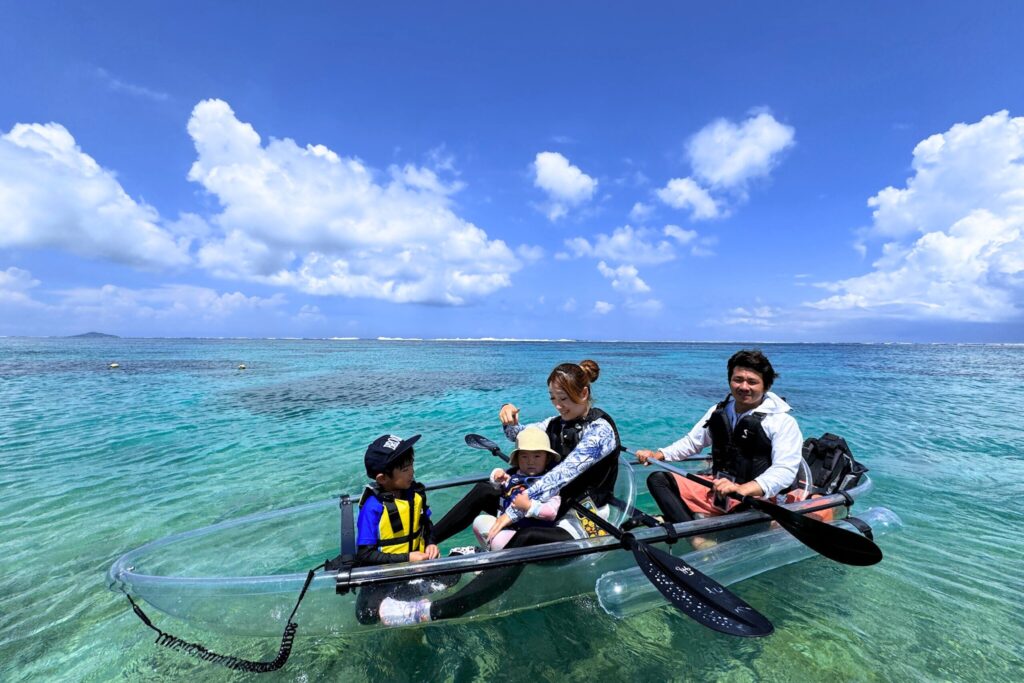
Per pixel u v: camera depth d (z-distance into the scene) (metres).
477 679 2.42
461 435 8.61
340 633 2.65
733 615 2.52
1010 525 4.32
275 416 10.59
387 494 2.82
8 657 2.64
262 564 3.43
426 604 2.62
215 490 5.56
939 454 6.91
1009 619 2.91
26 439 8.16
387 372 22.92
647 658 2.57
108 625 2.93
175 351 46.53
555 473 2.98
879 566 3.53
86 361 29.22
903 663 2.52
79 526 4.54
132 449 7.49
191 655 2.62
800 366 27.69
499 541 2.99
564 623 2.85
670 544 3.08
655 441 8.16
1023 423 9.47
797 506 3.52
